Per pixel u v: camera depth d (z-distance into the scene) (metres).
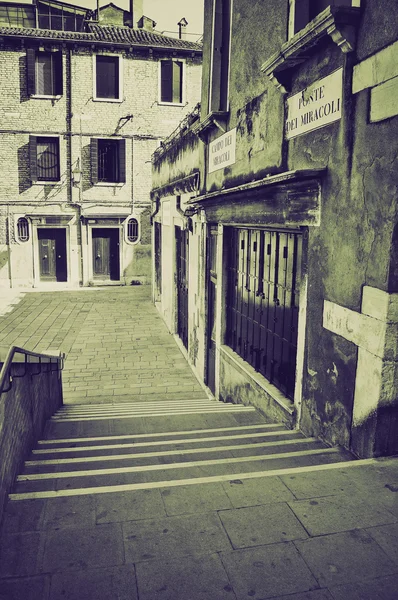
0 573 2.43
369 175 3.79
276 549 2.62
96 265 21.38
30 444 4.91
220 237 7.94
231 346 8.12
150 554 2.58
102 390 9.43
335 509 3.03
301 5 5.05
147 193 21.02
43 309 16.44
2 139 19.61
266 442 4.75
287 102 5.26
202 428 5.99
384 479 3.46
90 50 19.59
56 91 19.88
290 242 5.59
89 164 20.41
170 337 13.13
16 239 20.25
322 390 4.70
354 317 4.09
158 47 19.70
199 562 2.51
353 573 2.44
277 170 5.56
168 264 13.87
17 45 19.12
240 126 6.84
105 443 5.25
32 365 5.16
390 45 3.46
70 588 2.33
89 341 12.69
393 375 3.78
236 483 3.37
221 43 7.50
